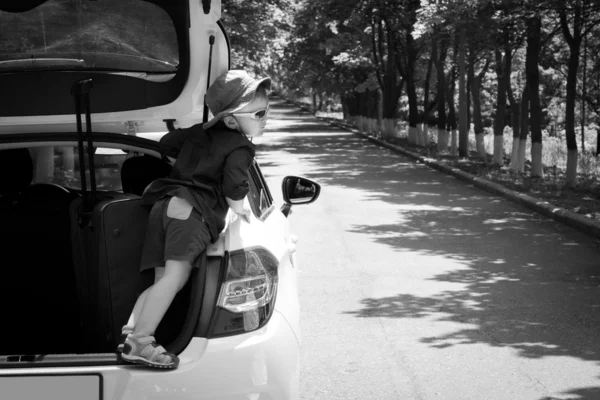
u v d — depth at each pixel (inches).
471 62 1164.5
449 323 282.2
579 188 779.4
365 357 244.8
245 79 136.4
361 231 493.0
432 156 1155.9
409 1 1483.8
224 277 126.6
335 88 2282.2
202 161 133.4
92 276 147.7
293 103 4948.3
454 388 218.4
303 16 1736.0
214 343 123.2
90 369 119.3
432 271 373.1
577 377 227.0
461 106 1194.6
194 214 128.4
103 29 143.3
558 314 294.2
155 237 130.1
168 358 120.4
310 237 470.0
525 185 733.9
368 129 2027.6
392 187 770.8
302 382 223.0
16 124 144.9
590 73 1342.3
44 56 142.6
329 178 860.6
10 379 119.1
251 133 138.6
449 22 971.9
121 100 141.5
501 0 887.7
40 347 168.9
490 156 1343.5
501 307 304.7
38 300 168.1
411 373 230.4
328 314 295.1
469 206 628.4
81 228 147.8
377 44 1948.8
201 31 143.3
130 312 138.0
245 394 123.7
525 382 222.8
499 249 432.5
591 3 821.2
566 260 401.4
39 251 167.2
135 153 191.0
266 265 132.8
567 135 825.5
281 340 130.7
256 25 1181.7
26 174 190.7
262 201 178.1
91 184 143.3
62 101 140.8
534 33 916.0
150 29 142.9
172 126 162.4
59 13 141.7
